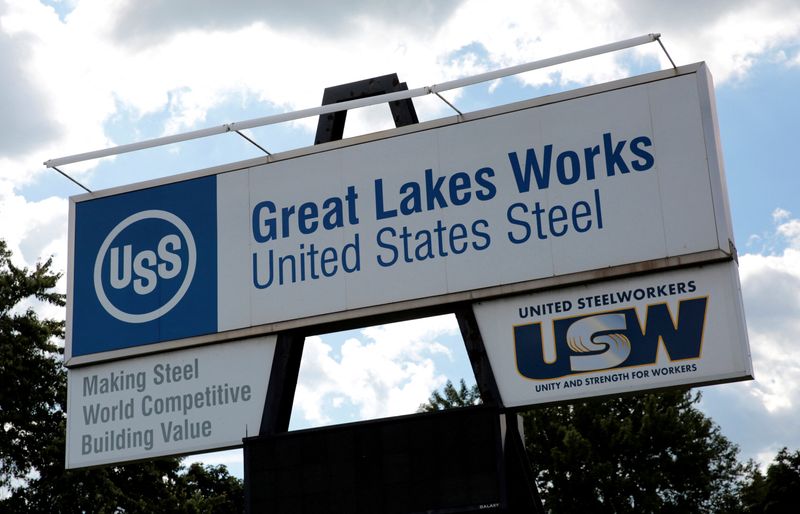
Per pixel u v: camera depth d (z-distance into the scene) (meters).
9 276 33.22
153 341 17.20
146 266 17.64
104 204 18.17
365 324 16.58
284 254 16.94
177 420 16.72
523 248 15.74
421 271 16.14
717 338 14.62
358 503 14.28
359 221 16.66
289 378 16.59
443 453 14.18
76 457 17.05
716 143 15.30
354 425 14.58
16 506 31.42
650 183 15.42
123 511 33.66
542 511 14.95
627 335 15.01
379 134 16.88
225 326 16.91
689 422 39.12
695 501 38.44
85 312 17.73
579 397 14.95
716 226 14.96
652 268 15.08
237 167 17.56
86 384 17.39
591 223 15.53
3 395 31.72
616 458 38.88
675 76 15.67
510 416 15.23
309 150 17.20
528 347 15.40
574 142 15.91
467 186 16.25
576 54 15.60
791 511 38.88
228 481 48.84
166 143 17.34
